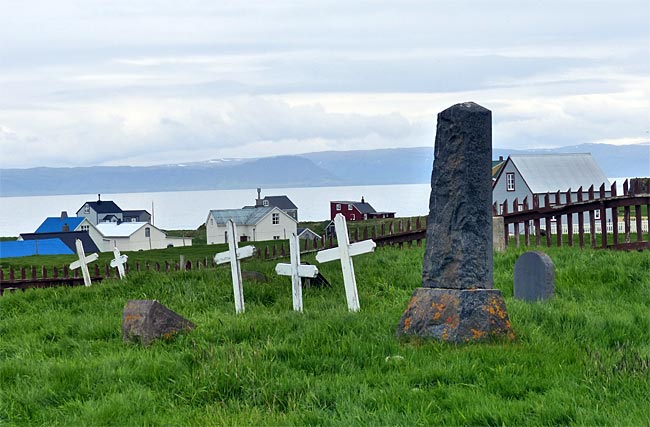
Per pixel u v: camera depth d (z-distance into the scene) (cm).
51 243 9081
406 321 1091
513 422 735
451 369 901
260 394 848
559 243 2178
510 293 1545
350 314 1189
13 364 1055
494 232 2075
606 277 1578
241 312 1423
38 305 1720
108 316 1472
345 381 884
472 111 1116
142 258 6209
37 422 845
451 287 1092
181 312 1489
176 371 956
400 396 822
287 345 1027
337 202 13338
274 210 11556
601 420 722
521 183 6512
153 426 800
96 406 861
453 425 739
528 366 918
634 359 875
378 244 2402
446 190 1117
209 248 7194
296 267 1402
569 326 1123
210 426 767
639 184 2091
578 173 6662
